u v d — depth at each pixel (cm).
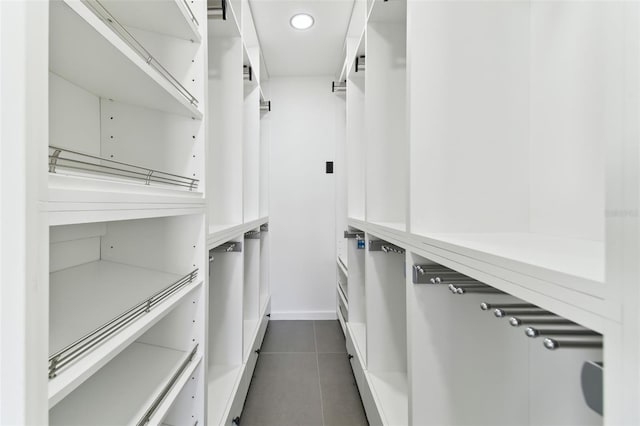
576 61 83
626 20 31
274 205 331
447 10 99
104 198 55
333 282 333
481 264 61
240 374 171
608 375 33
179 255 108
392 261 180
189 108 100
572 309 39
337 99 327
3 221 38
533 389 93
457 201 99
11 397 37
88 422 69
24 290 38
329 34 252
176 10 90
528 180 100
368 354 180
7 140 38
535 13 97
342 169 326
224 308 183
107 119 106
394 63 173
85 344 54
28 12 38
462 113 99
